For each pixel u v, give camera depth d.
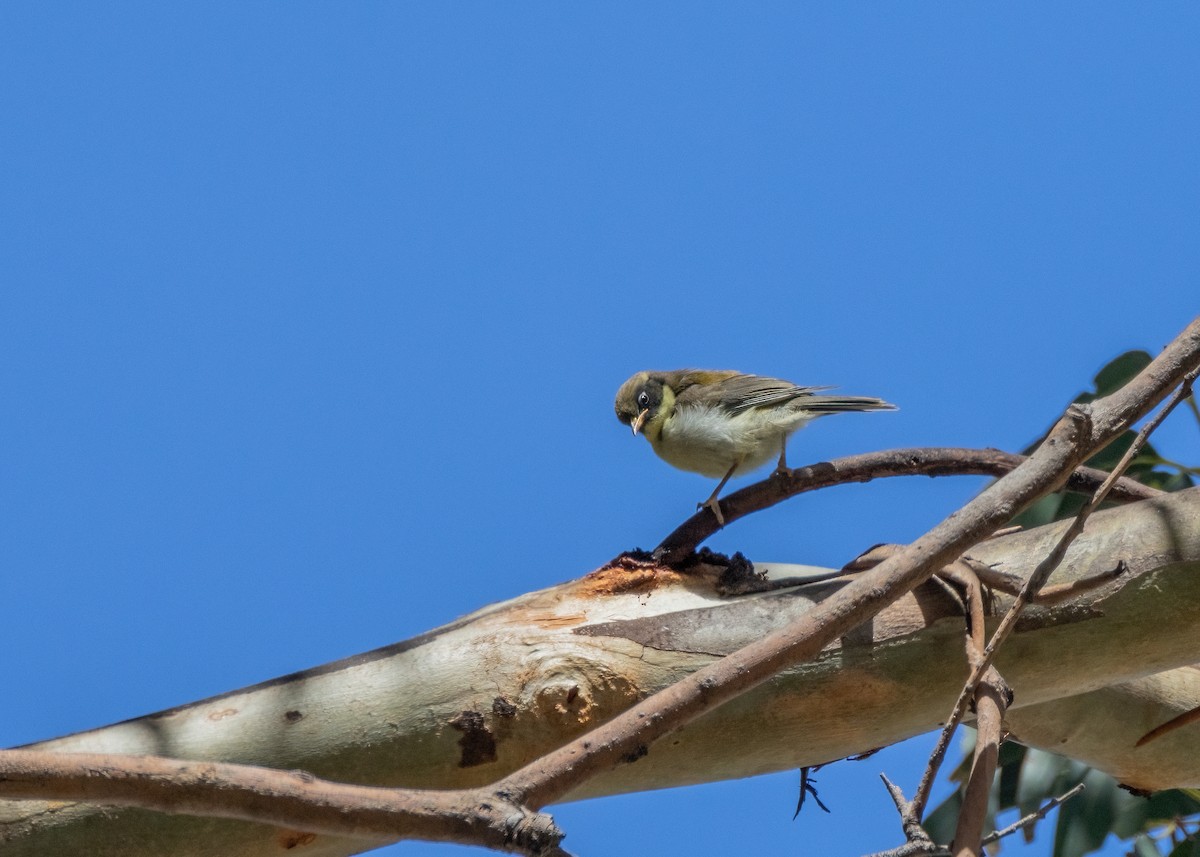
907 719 7.54
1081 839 11.51
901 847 5.19
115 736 6.93
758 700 7.32
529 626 7.42
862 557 8.07
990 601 7.50
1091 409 6.34
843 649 7.38
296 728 6.99
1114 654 7.53
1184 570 7.42
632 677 7.23
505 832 4.98
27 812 6.61
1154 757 9.48
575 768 5.39
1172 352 6.47
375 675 7.18
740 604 7.56
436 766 7.07
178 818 6.68
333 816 4.97
